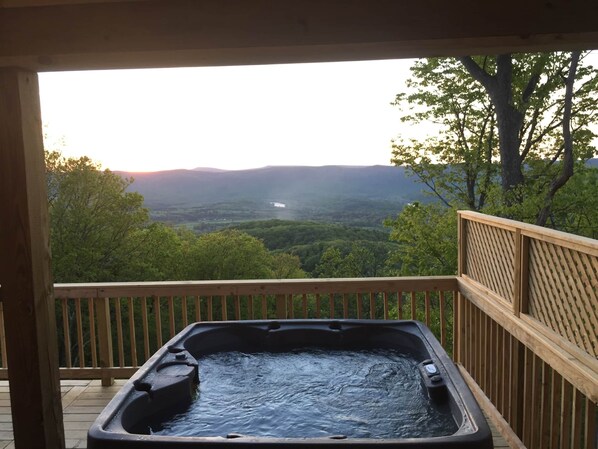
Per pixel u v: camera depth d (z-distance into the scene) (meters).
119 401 2.61
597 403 2.35
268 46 1.87
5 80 2.02
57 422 2.24
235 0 1.87
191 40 1.89
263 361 3.77
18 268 2.09
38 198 2.12
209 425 2.81
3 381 4.39
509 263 3.50
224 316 4.26
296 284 4.24
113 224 18.95
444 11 1.79
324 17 1.84
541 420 3.22
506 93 10.15
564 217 11.53
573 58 9.56
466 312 4.49
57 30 1.92
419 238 13.67
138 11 1.90
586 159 11.01
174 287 4.20
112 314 18.20
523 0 1.76
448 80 12.05
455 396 2.66
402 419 2.81
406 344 3.84
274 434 2.70
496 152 12.56
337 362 3.72
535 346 3.02
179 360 3.31
